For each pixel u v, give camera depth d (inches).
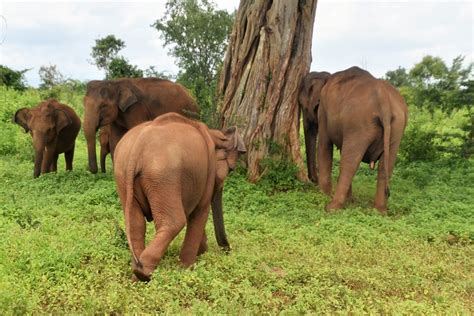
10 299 200.2
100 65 1246.3
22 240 270.7
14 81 1130.7
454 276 269.9
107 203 387.9
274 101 502.0
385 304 222.8
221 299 211.8
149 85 532.1
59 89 1114.7
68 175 481.1
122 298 208.7
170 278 227.0
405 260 283.6
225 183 462.0
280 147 501.0
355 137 402.0
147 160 227.1
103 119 500.1
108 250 262.2
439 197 467.8
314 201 438.0
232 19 1025.5
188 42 1005.8
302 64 512.1
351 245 315.6
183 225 232.4
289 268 260.7
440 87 820.6
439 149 679.7
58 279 229.1
